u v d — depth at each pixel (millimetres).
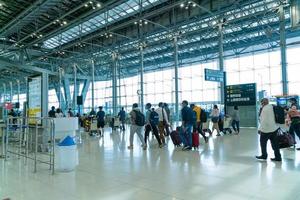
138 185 4160
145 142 8242
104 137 12008
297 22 9586
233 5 13594
